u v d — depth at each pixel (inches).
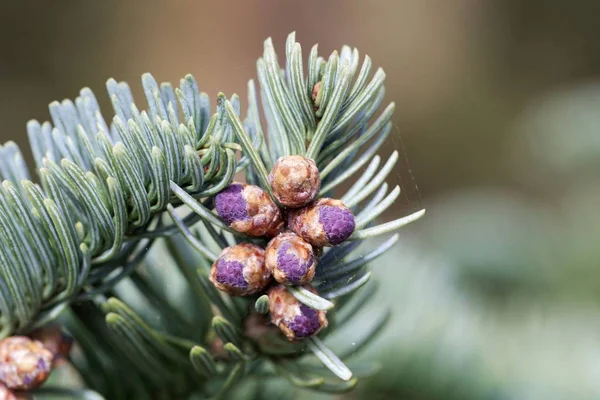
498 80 45.1
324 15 38.5
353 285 6.8
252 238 6.8
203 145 6.7
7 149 7.3
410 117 42.8
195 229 7.6
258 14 37.7
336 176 7.1
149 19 39.3
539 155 22.2
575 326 11.4
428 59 43.1
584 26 46.6
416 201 7.4
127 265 7.2
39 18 39.7
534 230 19.1
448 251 17.7
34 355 7.0
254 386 8.5
